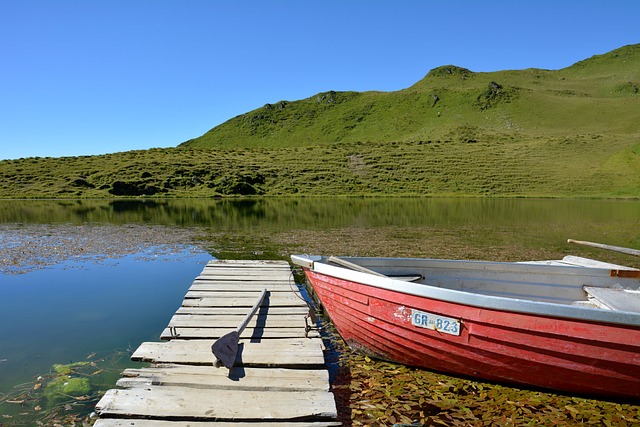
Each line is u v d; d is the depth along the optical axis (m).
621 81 153.00
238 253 14.26
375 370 5.95
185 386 4.96
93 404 4.98
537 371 5.06
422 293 5.37
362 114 142.62
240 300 8.21
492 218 27.20
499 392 5.31
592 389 5.03
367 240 17.22
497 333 5.01
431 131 108.62
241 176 55.56
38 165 59.97
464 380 5.62
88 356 6.27
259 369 5.42
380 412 4.88
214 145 138.75
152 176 55.00
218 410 4.46
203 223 23.88
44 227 21.83
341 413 4.87
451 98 138.62
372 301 5.86
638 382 4.79
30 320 7.79
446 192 52.28
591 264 9.27
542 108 124.31
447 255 14.04
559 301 6.93
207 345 6.13
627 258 14.26
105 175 54.62
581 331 4.71
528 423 4.68
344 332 6.45
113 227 21.84
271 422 4.33
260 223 23.88
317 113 151.00
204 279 9.77
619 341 4.63
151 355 5.75
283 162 65.44
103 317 7.99
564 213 30.91
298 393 4.84
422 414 4.85
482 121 121.62
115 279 10.83
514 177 56.94
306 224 23.36
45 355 6.29
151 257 13.63
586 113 117.25
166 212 31.22
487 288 7.06
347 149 75.31
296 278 10.74
